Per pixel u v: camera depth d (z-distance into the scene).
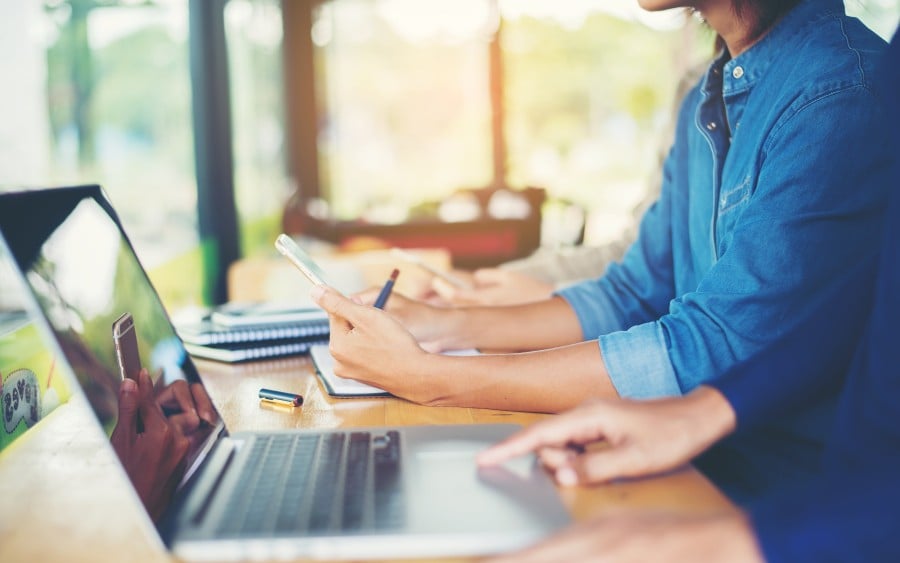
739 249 1.08
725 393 0.85
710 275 1.10
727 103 1.27
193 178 4.51
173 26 4.29
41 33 3.34
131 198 3.90
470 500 0.76
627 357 1.05
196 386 0.97
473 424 1.01
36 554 0.71
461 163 9.99
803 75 1.12
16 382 1.04
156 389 0.86
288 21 7.66
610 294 1.53
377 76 9.31
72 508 0.80
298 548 0.68
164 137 4.19
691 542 0.59
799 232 1.04
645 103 11.91
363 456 0.88
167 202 4.20
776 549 0.58
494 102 8.94
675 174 1.49
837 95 1.07
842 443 0.77
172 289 3.72
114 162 3.76
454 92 9.73
